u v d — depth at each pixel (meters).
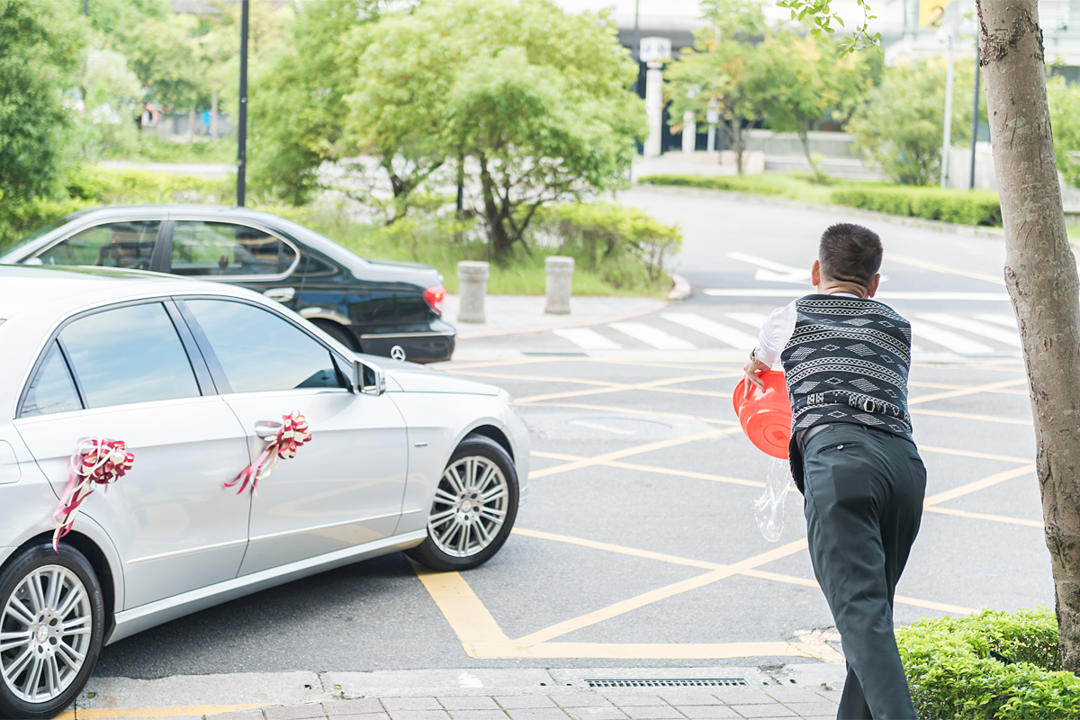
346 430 6.15
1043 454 4.57
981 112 47.50
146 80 60.06
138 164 52.62
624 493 9.07
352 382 6.31
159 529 5.21
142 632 5.89
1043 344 4.47
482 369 14.84
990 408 13.23
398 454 6.46
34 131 19.02
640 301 22.45
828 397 4.12
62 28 19.36
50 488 4.68
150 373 5.34
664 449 10.65
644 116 25.59
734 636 6.20
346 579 6.87
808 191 47.59
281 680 5.30
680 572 7.24
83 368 5.06
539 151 23.64
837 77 51.22
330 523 6.09
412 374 6.90
